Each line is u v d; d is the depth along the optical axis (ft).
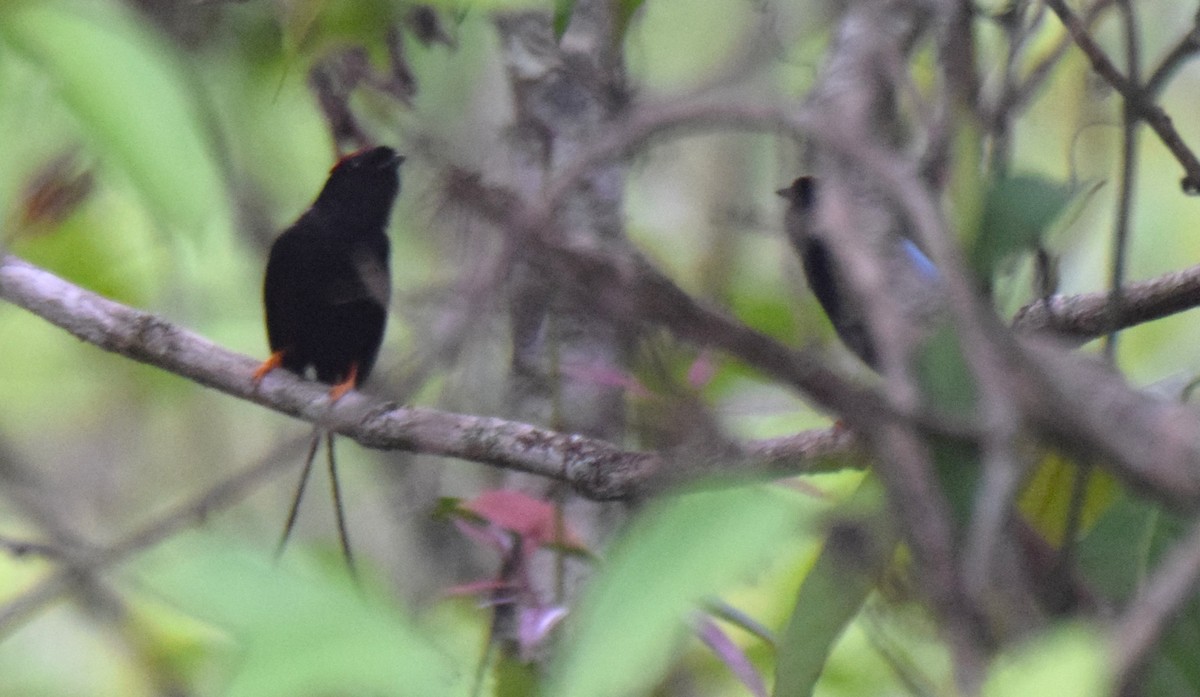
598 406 27.58
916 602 15.92
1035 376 10.38
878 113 14.05
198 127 11.55
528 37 24.86
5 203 11.80
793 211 21.09
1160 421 10.10
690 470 11.84
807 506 12.37
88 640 37.65
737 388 23.43
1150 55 34.96
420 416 24.04
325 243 31.48
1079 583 12.75
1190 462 9.87
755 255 28.86
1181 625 12.44
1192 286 22.81
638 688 9.53
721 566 8.99
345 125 30.91
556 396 26.45
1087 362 11.18
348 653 9.59
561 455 22.94
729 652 19.97
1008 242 12.85
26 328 42.93
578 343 27.07
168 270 33.58
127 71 11.24
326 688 9.50
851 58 14.30
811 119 11.82
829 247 13.14
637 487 22.30
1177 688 12.44
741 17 34.42
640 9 27.09
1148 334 38.06
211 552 10.13
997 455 9.89
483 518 23.36
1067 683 8.28
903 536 12.04
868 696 26.13
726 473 9.93
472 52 30.94
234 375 27.43
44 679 37.22
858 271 11.50
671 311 10.91
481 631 22.97
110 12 11.72
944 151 14.48
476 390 28.91
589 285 11.43
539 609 20.47
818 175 13.32
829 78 14.38
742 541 9.04
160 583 9.96
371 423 24.03
